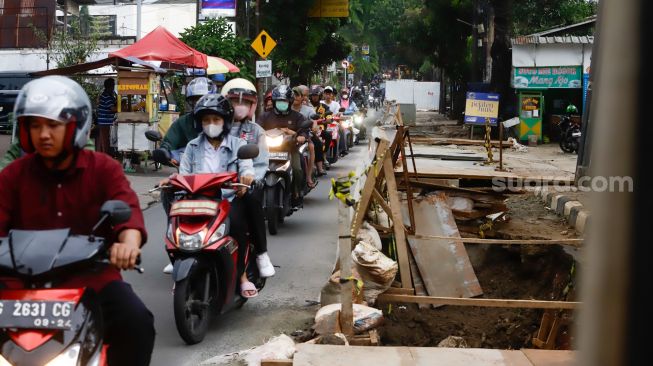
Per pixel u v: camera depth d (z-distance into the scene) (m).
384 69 107.44
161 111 17.91
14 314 2.65
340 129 20.62
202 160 6.19
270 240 9.36
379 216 7.82
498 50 25.02
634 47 1.39
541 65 23.03
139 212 3.18
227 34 25.08
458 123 34.47
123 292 3.13
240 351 5.14
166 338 5.53
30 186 3.15
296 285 7.17
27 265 2.78
